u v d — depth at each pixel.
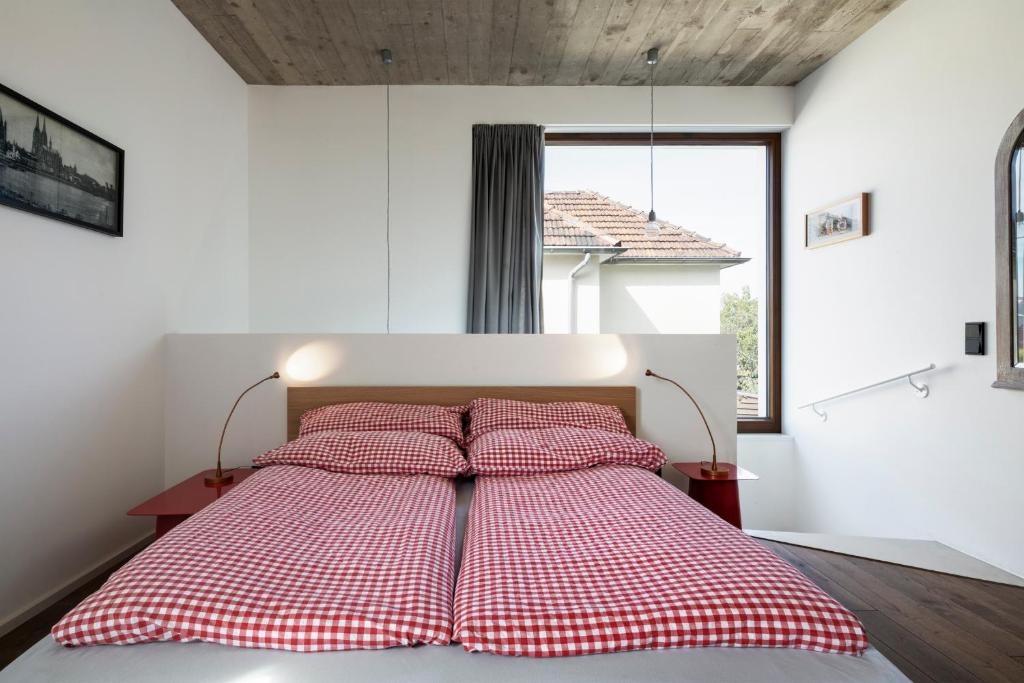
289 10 2.99
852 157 3.34
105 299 2.46
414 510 1.79
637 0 2.92
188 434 2.93
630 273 4.29
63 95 2.17
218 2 2.91
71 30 2.21
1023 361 2.27
